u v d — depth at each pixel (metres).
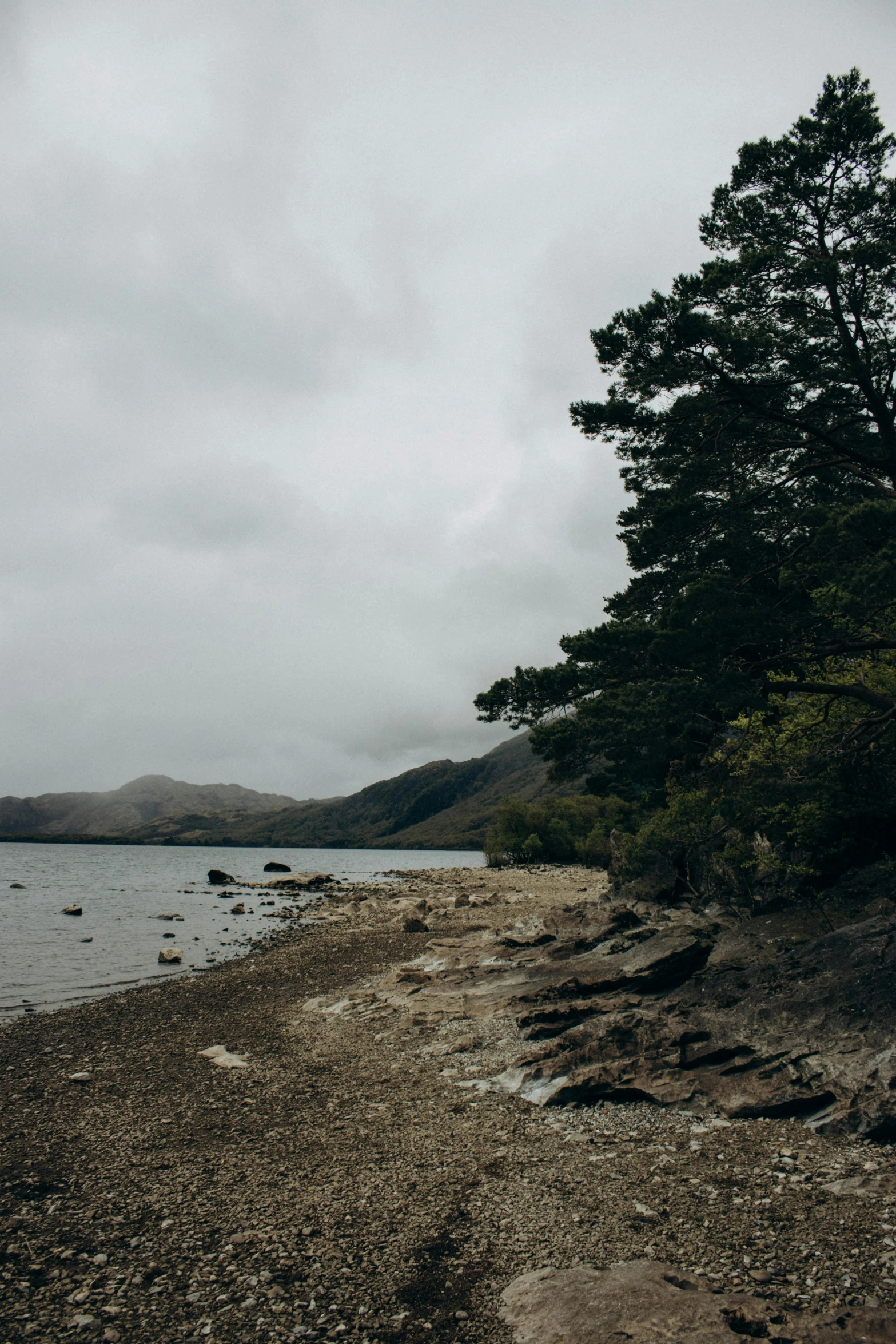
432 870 88.12
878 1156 6.77
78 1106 10.36
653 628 15.30
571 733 15.83
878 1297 4.74
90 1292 5.66
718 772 16.41
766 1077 8.64
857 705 16.50
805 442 18.27
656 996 12.30
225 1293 5.60
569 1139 8.15
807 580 14.82
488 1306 5.17
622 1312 4.74
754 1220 5.98
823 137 17.48
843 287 17.67
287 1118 9.59
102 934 31.89
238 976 20.62
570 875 55.00
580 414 18.94
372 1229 6.52
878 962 9.76
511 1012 13.47
